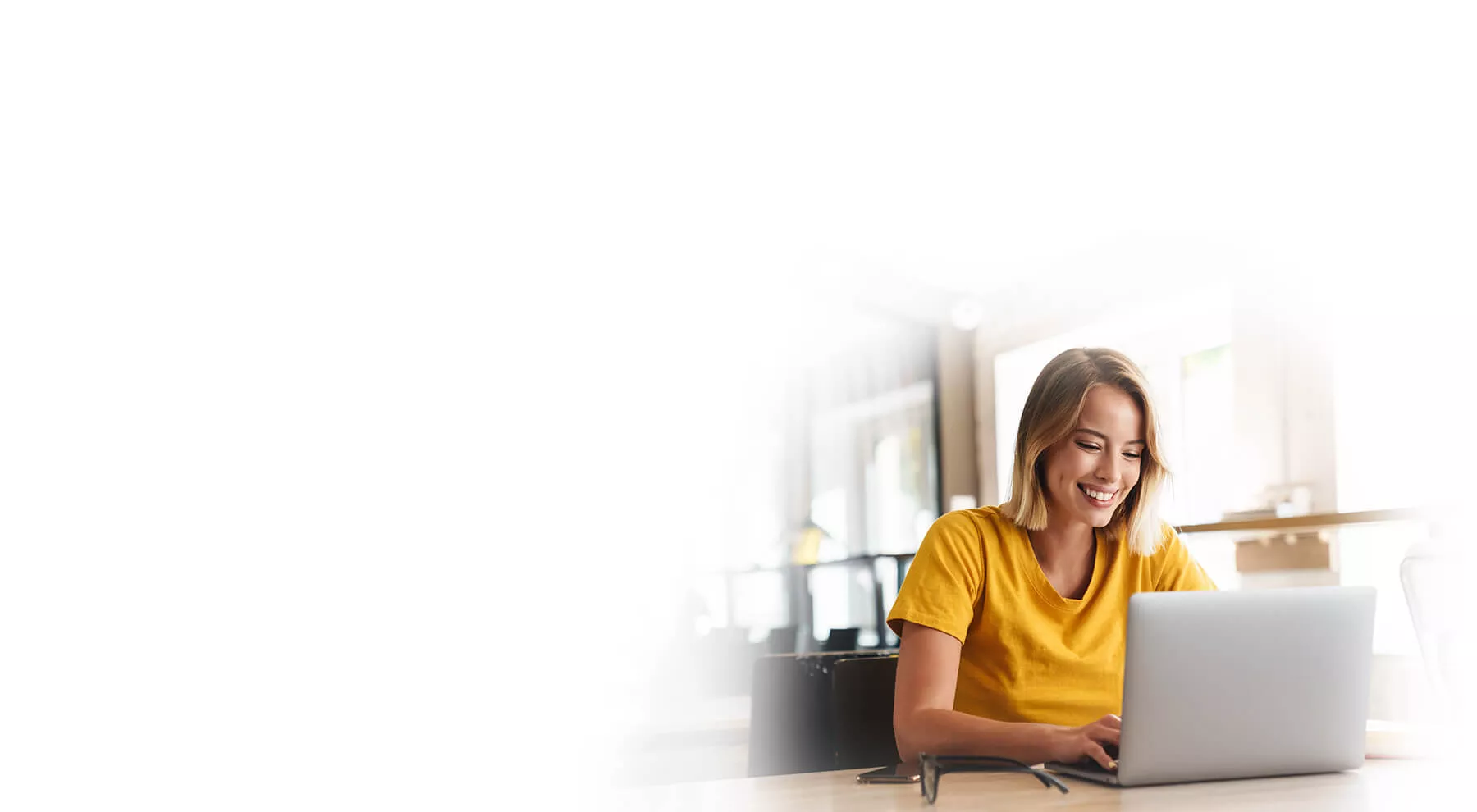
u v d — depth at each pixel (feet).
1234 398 14.07
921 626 5.54
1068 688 5.73
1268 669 4.44
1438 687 5.05
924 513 21.26
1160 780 4.40
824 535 21.95
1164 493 5.88
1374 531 11.53
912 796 4.29
